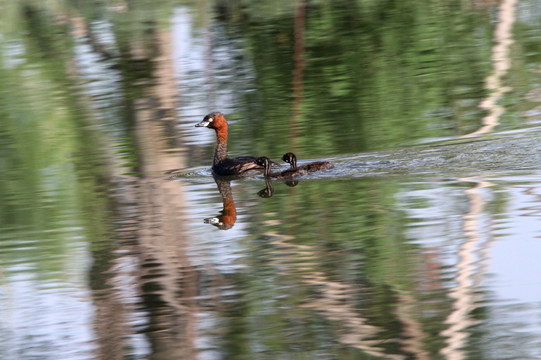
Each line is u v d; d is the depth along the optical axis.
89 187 17.09
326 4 39.34
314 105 23.47
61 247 13.49
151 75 28.70
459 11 36.53
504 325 9.98
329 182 16.25
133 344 10.09
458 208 14.09
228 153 19.16
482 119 20.56
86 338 10.31
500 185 15.16
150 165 18.67
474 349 9.48
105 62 31.25
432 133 19.42
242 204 15.27
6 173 18.70
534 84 24.41
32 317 10.97
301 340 9.92
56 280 12.16
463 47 30.52
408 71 27.38
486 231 13.02
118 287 11.75
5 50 34.22
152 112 23.78
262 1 41.56
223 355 9.59
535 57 28.27
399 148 18.33
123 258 12.81
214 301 11.12
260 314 10.69
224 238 13.45
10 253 13.33
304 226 13.82
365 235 13.20
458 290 11.02
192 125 22.14
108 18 39.81
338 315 10.53
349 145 18.94
